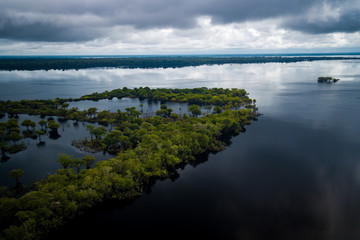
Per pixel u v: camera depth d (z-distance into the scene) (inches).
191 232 3051.2
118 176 3558.1
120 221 3230.8
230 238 2957.7
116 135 5216.5
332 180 4082.2
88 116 7662.4
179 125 5836.6
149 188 3946.9
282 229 3080.7
